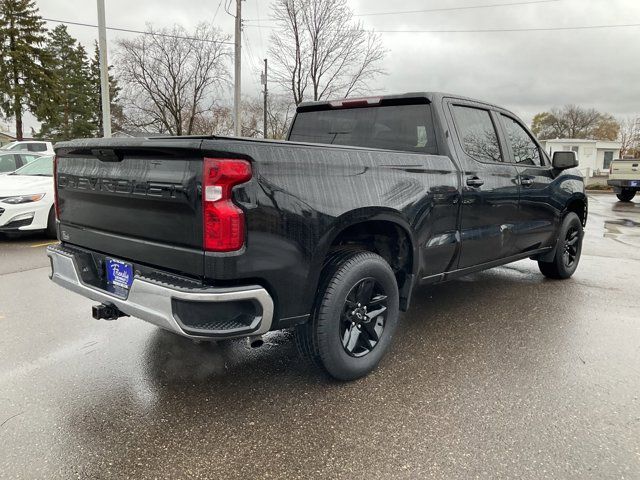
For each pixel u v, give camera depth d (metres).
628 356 3.38
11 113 37.91
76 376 3.03
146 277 2.45
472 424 2.51
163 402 2.73
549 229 4.97
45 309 4.34
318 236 2.55
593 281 5.53
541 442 2.36
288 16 25.89
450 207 3.52
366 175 2.84
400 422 2.54
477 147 3.94
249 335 2.35
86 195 2.93
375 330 3.09
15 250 7.18
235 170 2.20
